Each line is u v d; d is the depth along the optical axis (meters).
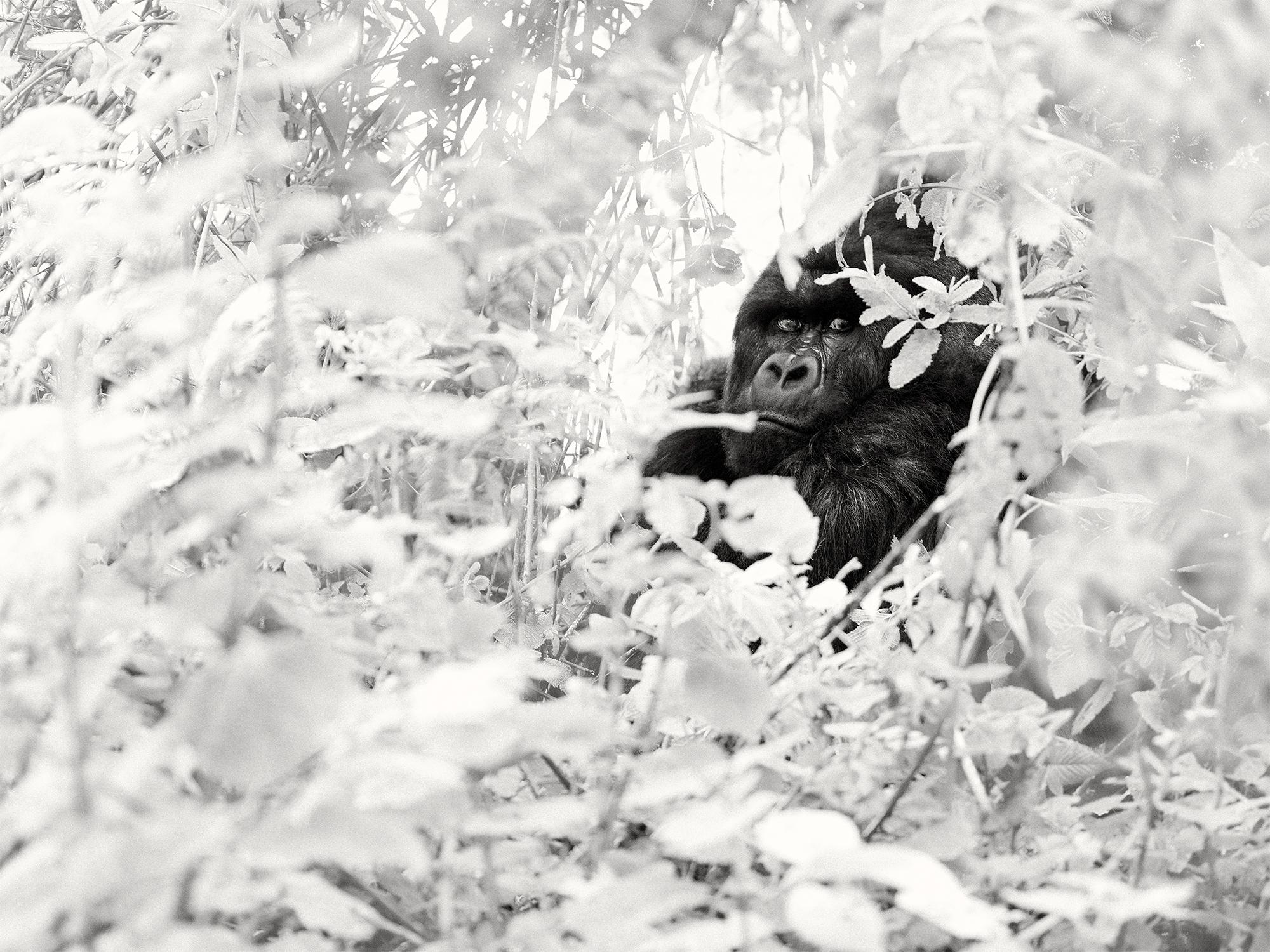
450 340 1.52
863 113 2.29
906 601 1.47
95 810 0.80
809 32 3.01
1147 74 1.36
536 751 1.21
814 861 0.85
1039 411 1.21
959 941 1.14
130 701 1.14
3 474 1.00
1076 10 1.32
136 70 1.76
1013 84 1.27
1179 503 1.50
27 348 1.49
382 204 2.79
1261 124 1.81
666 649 1.25
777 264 3.90
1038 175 1.28
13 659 1.11
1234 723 1.46
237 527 1.21
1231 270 1.33
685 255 2.95
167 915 0.78
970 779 1.25
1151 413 1.75
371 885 1.26
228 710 0.78
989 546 1.29
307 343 1.45
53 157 1.48
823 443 3.65
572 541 1.80
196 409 1.23
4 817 0.81
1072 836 1.28
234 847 0.81
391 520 1.15
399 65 3.01
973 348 3.57
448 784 0.91
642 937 0.93
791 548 1.29
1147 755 1.27
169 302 1.06
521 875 1.18
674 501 1.24
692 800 1.21
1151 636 1.58
